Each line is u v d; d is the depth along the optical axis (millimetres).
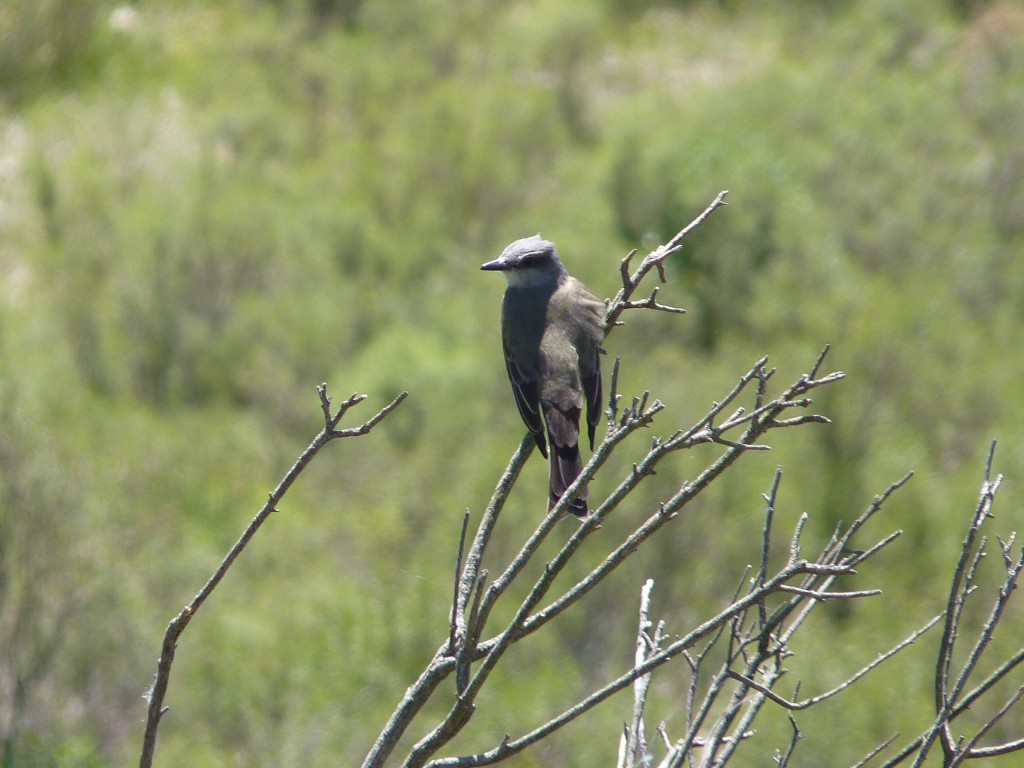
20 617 10789
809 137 22250
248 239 18125
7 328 16156
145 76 24625
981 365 16125
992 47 26328
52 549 11281
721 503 12117
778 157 20484
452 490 13023
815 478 13258
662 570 11656
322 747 9883
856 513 12984
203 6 28125
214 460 14500
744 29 28750
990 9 28406
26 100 23156
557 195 21734
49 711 10602
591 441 6914
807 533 12359
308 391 16000
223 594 11953
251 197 19641
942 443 14859
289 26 27469
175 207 18719
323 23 28594
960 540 12570
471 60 27281
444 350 16344
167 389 16453
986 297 18641
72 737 10398
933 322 16656
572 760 9719
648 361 14781
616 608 11391
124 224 18047
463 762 3861
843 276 17875
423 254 19562
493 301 17219
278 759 9766
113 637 11062
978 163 21609
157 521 12945
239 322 16859
